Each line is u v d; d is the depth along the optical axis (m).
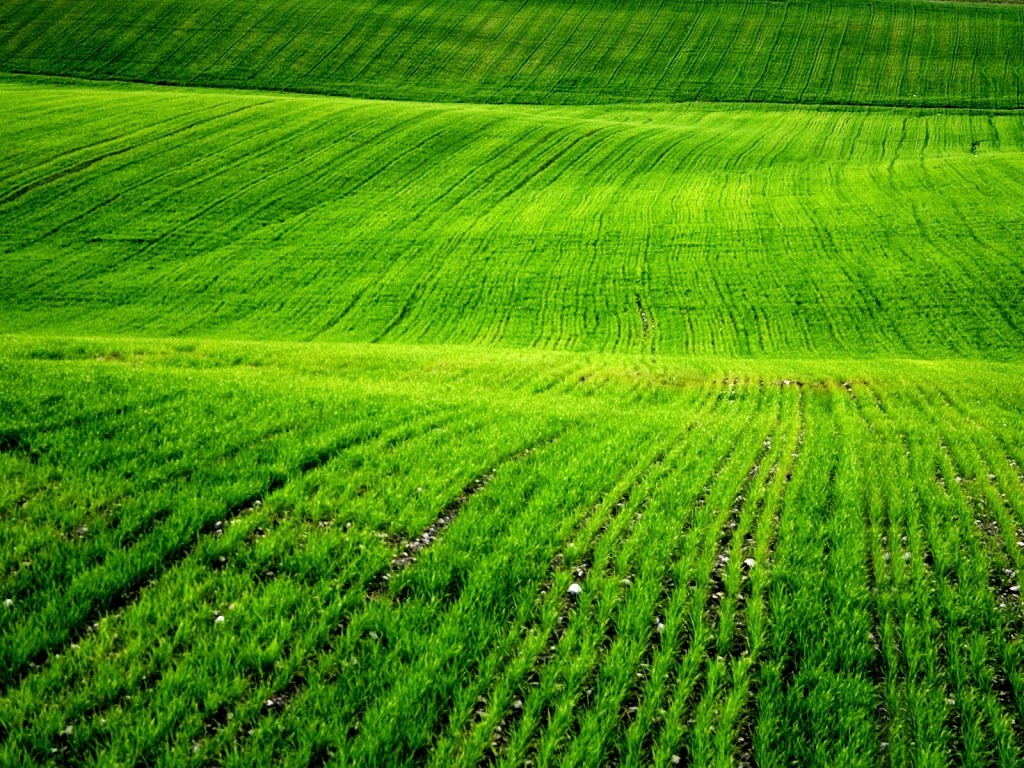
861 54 109.00
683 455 14.42
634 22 117.56
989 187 62.28
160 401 14.17
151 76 94.81
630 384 24.92
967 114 91.81
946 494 12.77
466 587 8.30
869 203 61.78
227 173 67.06
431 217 61.88
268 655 6.79
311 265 53.06
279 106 84.50
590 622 7.91
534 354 31.05
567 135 82.31
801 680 7.00
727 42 112.56
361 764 5.59
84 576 7.75
